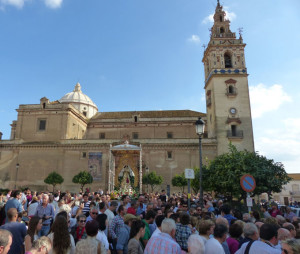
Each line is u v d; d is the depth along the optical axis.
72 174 51.78
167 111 66.62
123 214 9.43
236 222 7.80
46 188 51.25
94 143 52.59
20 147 54.06
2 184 52.38
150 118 61.91
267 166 29.14
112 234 8.72
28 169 52.72
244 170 28.48
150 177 46.59
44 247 4.77
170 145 52.25
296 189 75.62
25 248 6.56
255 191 28.62
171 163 51.56
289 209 14.81
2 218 10.59
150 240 6.15
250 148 50.41
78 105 69.00
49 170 52.31
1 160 53.81
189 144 51.94
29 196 18.73
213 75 53.34
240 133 50.97
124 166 41.38
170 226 6.23
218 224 6.62
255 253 5.62
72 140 53.41
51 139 54.06
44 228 10.34
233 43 55.09
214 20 59.41
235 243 7.16
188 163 51.31
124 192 33.88
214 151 51.00
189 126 60.69
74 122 57.97
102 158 51.97
